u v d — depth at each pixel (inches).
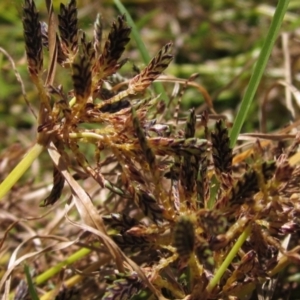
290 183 7.1
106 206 9.6
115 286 6.8
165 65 7.2
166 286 7.1
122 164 7.2
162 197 7.0
